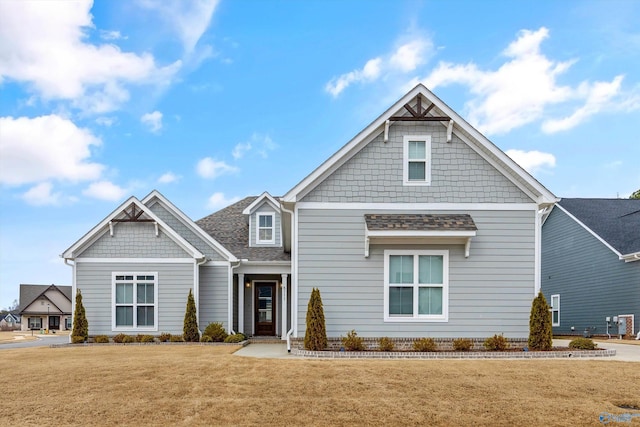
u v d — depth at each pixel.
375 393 7.82
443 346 12.62
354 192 13.10
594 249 22.77
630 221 22.75
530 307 12.78
